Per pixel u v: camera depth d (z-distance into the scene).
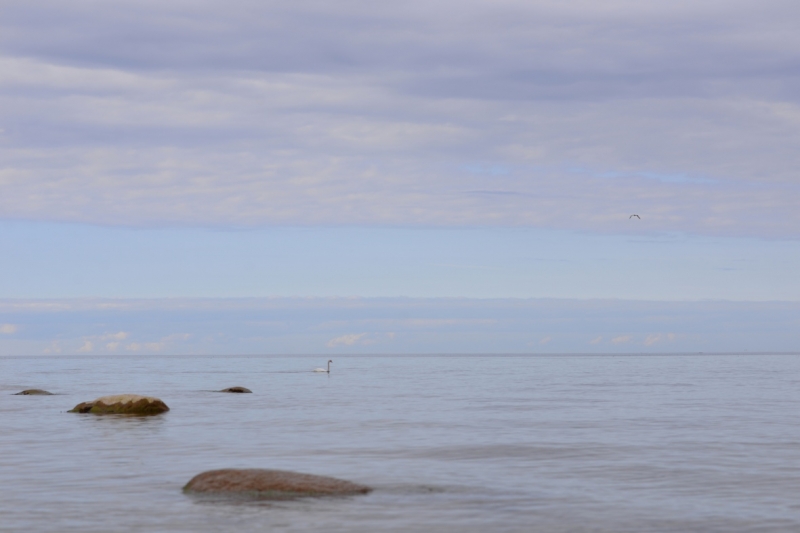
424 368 134.88
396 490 18.94
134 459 24.00
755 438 28.84
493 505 17.31
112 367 145.00
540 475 21.14
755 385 68.44
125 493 18.55
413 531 15.05
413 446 26.94
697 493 18.72
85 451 25.75
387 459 24.05
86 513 16.47
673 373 102.56
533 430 31.78
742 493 18.72
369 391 60.50
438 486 19.48
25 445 27.27
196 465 22.89
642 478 20.70
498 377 90.75
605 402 47.53
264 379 85.00
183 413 39.72
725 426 33.06
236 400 49.69
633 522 15.84
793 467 22.36
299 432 31.14
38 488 19.25
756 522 15.86
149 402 39.78
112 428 32.50
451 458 24.23
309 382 77.19
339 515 16.23
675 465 22.75
